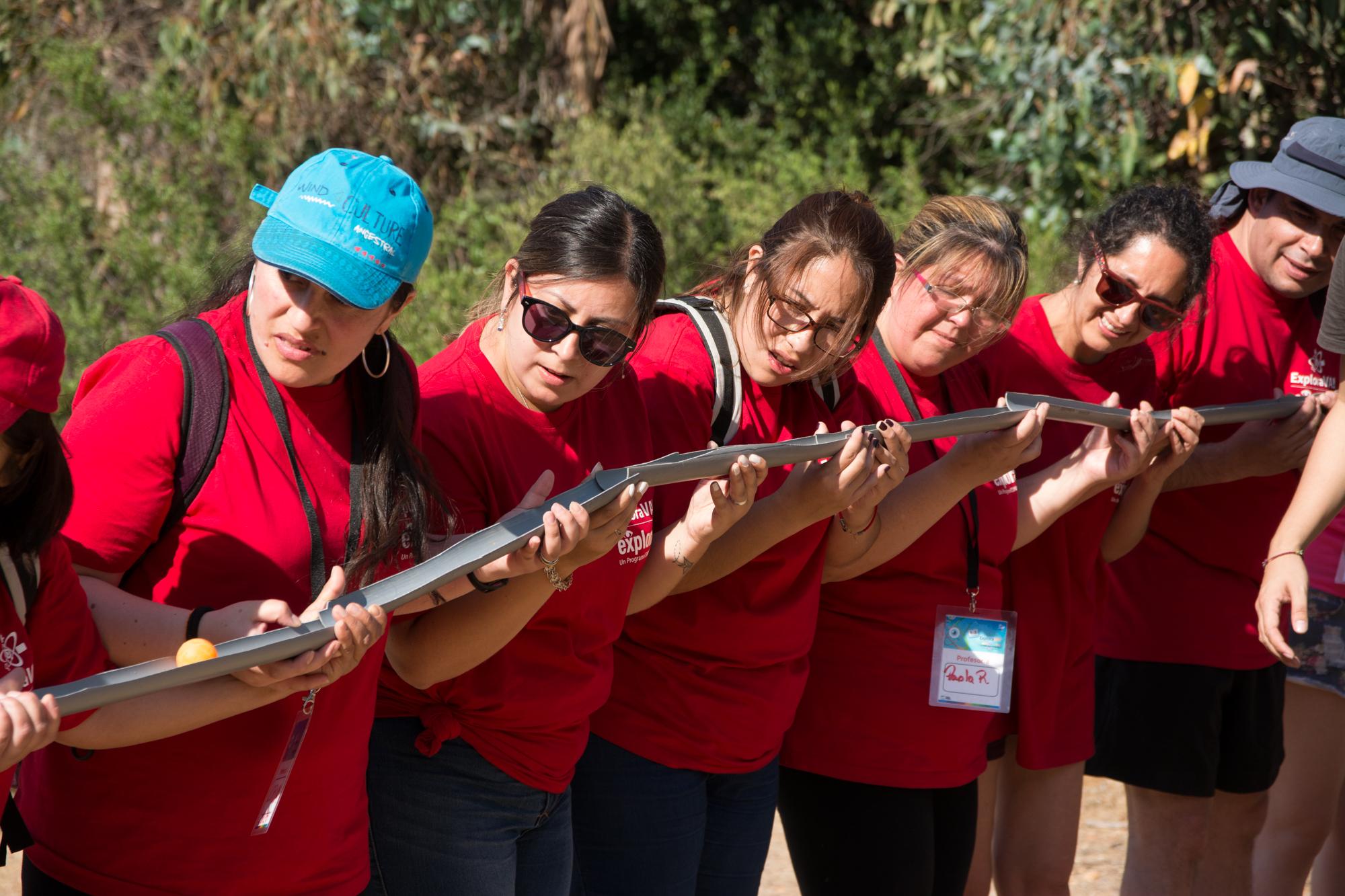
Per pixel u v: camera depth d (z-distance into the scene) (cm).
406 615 262
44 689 188
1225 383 402
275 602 212
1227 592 405
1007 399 322
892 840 329
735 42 1141
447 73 1015
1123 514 383
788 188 920
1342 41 817
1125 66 820
